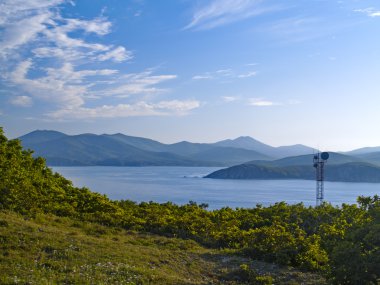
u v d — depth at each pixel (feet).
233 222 105.09
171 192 628.28
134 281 51.34
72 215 95.86
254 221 110.01
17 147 113.50
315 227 102.01
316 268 71.92
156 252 69.77
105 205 106.22
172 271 61.11
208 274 63.72
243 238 88.43
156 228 97.19
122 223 96.94
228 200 509.35
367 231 55.72
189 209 123.54
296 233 91.91
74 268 52.11
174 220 99.86
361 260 52.90
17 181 89.20
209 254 76.43
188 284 54.80
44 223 79.71
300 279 65.57
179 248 80.89
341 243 56.24
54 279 47.26
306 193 629.51
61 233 69.05
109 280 50.01
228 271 66.08
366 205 63.62
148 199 501.15
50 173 123.13
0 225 64.03
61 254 56.75
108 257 60.13
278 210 116.16
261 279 62.03
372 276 52.75
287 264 74.49
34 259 53.62
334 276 55.42
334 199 503.20
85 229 84.07
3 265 49.67
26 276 46.98
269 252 78.23
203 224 99.09
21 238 60.03
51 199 100.58
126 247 69.15
